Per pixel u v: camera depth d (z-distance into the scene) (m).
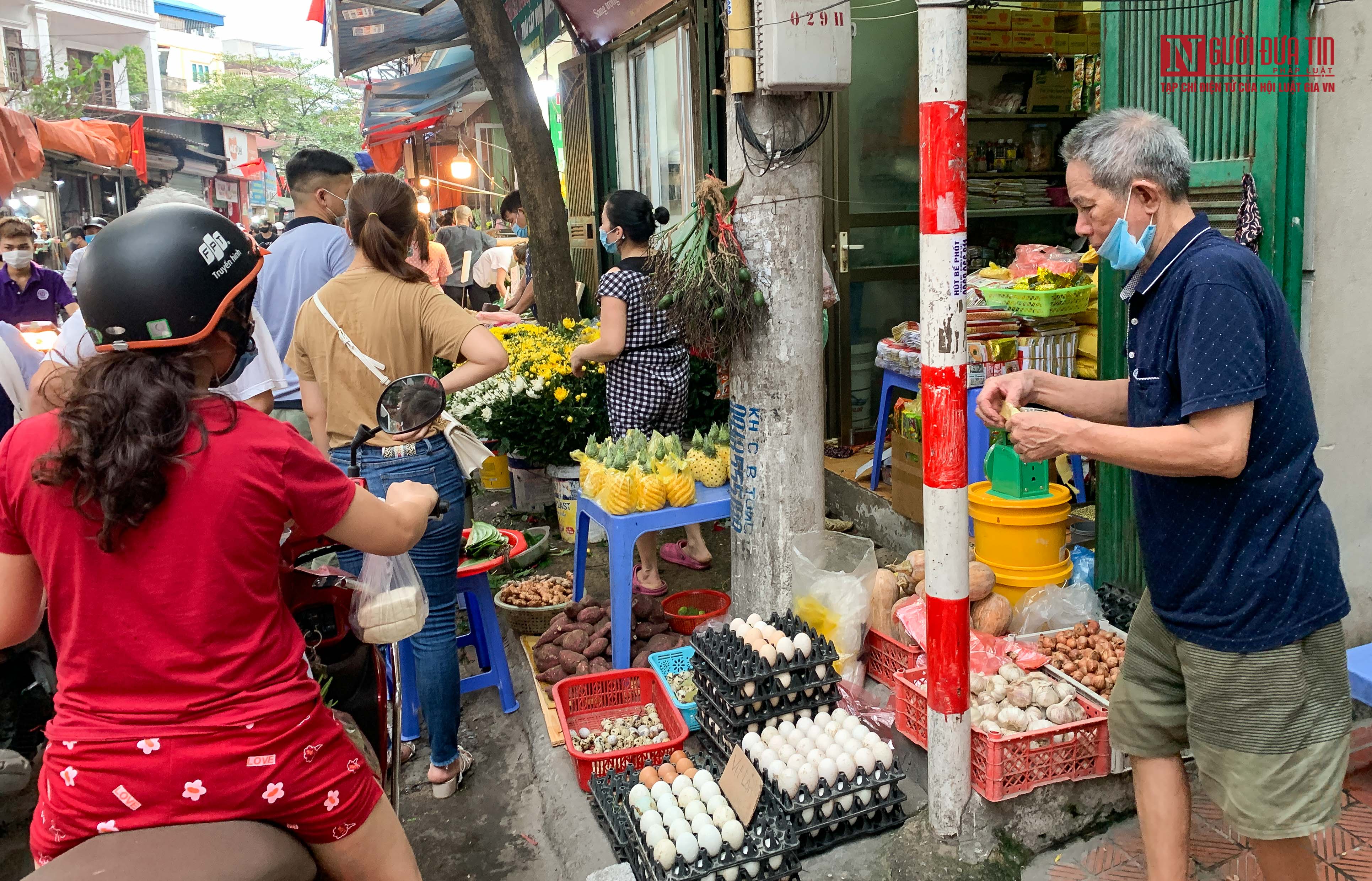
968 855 2.59
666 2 6.87
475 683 3.78
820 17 3.21
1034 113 6.39
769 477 3.59
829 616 3.35
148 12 34.12
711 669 3.02
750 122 3.40
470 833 3.09
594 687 3.48
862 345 6.14
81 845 1.43
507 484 6.58
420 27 9.12
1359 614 3.20
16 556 1.49
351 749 1.69
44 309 6.47
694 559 4.98
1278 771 1.94
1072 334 4.45
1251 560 1.90
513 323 7.62
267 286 3.98
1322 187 2.89
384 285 2.99
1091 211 2.01
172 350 1.49
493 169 17.84
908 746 3.06
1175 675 2.14
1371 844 2.61
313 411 3.16
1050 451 2.04
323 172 4.03
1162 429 1.90
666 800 2.62
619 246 4.44
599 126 8.62
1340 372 3.02
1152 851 2.23
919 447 4.55
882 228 6.03
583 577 4.29
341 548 2.21
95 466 1.35
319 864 1.71
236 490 1.47
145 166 10.82
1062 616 3.29
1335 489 3.09
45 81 22.67
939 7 2.23
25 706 2.88
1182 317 1.88
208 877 1.38
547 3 9.31
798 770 2.66
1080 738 2.64
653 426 4.53
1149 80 3.29
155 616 1.44
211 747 1.47
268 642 1.54
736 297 3.40
